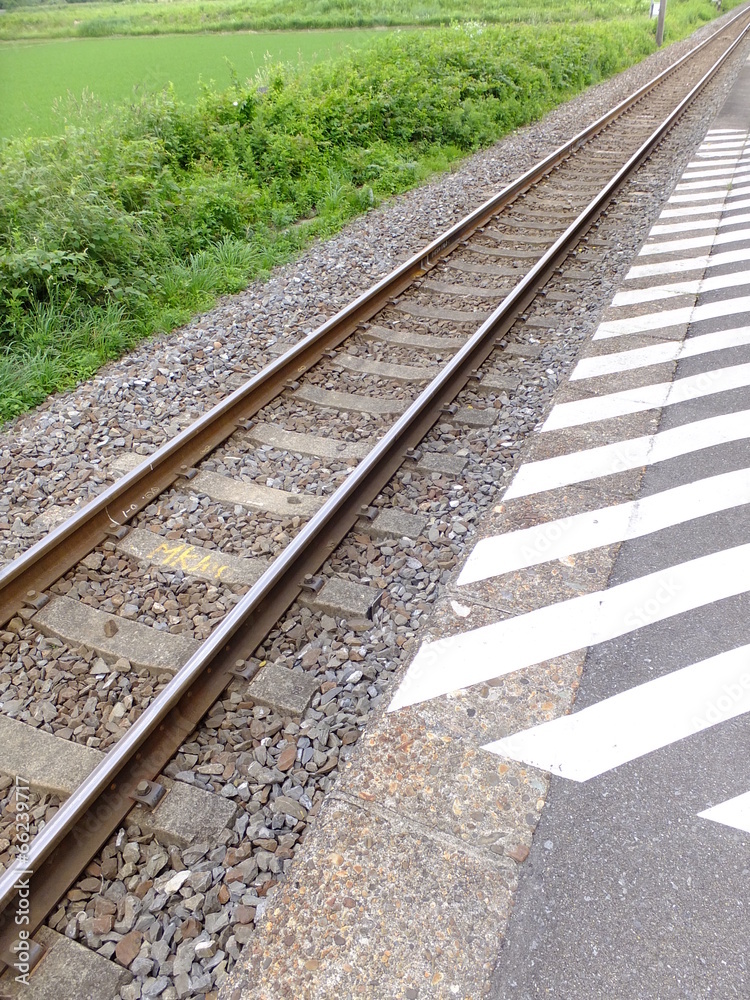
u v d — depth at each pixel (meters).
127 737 2.99
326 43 33.06
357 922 2.52
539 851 2.70
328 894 2.61
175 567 4.28
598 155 13.66
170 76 25.22
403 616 3.87
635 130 15.66
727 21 46.84
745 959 2.36
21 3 61.12
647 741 3.07
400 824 2.81
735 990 2.29
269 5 48.66
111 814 2.91
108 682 3.57
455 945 2.44
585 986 2.32
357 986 2.35
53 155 9.52
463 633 3.63
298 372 6.30
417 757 3.06
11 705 3.49
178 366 6.75
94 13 54.00
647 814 2.80
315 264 9.09
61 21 50.25
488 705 3.26
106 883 2.76
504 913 2.52
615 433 5.17
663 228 9.31
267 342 7.17
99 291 8.04
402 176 12.65
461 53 18.05
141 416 6.03
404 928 2.49
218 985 2.46
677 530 4.22
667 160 13.00
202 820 2.92
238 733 3.29
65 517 4.82
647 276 7.83
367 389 6.16
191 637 3.80
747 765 2.96
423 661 3.49
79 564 4.35
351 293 8.10
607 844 2.71
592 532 4.24
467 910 2.53
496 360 6.44
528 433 5.35
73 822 2.76
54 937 2.58
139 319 7.81
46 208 8.13
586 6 40.47
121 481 4.67
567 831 2.76
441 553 4.27
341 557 4.28
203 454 5.25
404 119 14.30
